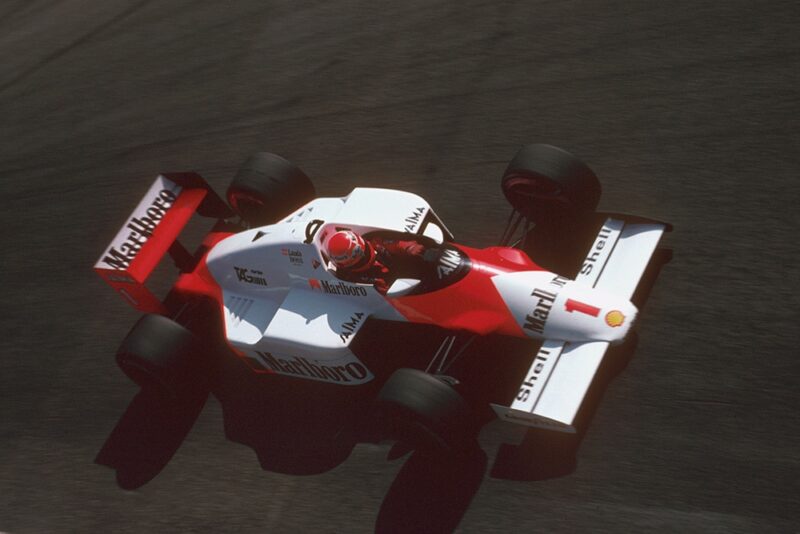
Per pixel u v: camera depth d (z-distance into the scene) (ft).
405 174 108.06
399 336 88.99
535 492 75.36
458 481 77.97
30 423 98.84
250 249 89.66
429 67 121.70
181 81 138.92
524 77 114.32
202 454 88.89
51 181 129.90
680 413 76.79
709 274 85.97
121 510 87.45
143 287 89.61
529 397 71.15
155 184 96.63
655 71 108.17
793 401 75.05
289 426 87.92
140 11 162.20
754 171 93.61
